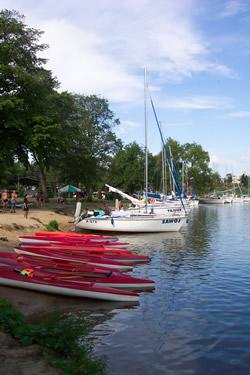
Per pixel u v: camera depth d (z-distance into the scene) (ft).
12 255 47.21
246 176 475.72
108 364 25.68
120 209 118.52
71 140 135.23
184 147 368.07
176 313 36.29
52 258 49.26
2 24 110.01
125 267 53.42
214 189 419.13
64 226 99.50
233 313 36.32
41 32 117.60
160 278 49.98
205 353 27.78
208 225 124.88
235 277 50.70
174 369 25.38
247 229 111.55
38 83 111.14
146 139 105.60
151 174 263.08
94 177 176.14
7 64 108.99
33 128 107.76
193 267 57.06
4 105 100.01
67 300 39.22
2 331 24.52
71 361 21.44
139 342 29.50
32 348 22.35
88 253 55.77
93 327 32.42
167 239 88.02
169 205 143.84
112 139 198.59
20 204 127.85
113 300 39.42
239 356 27.40
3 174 132.36
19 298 38.70
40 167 152.25
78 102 196.13
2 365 20.18
